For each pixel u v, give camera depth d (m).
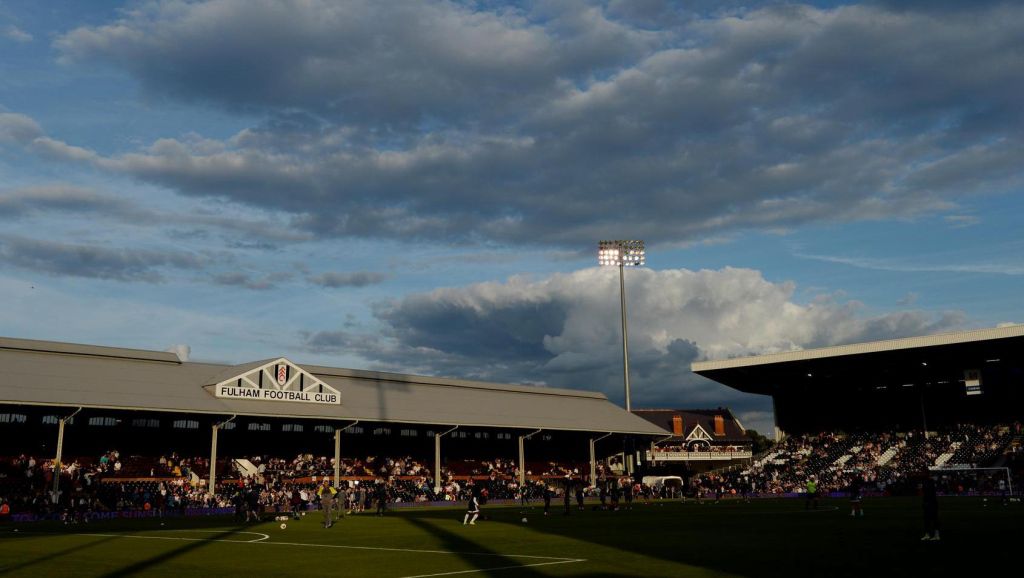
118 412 70.81
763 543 29.28
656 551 26.92
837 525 38.31
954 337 94.88
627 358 110.88
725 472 116.31
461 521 48.09
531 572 21.73
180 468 74.25
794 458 114.25
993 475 89.31
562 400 111.44
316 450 88.69
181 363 80.88
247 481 74.56
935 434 110.06
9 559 26.00
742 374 118.56
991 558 22.86
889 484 87.69
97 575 21.67
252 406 74.94
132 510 60.47
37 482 64.19
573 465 112.25
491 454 104.38
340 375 91.69
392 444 95.31
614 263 109.50
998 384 110.31
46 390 63.62
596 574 21.12
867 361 107.06
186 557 26.53
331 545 31.09
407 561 24.80
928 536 28.92
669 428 138.00
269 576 21.34
